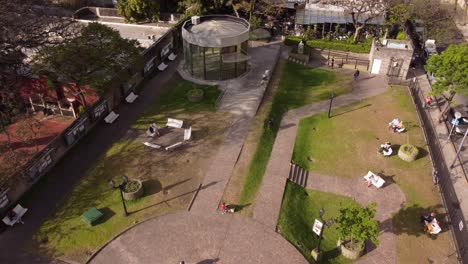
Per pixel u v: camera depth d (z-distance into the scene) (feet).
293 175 100.89
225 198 89.92
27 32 114.21
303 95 140.77
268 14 187.73
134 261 75.31
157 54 146.00
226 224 83.30
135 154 103.24
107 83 110.52
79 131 106.42
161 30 188.85
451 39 180.55
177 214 85.35
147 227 82.23
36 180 93.20
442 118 128.16
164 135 110.63
